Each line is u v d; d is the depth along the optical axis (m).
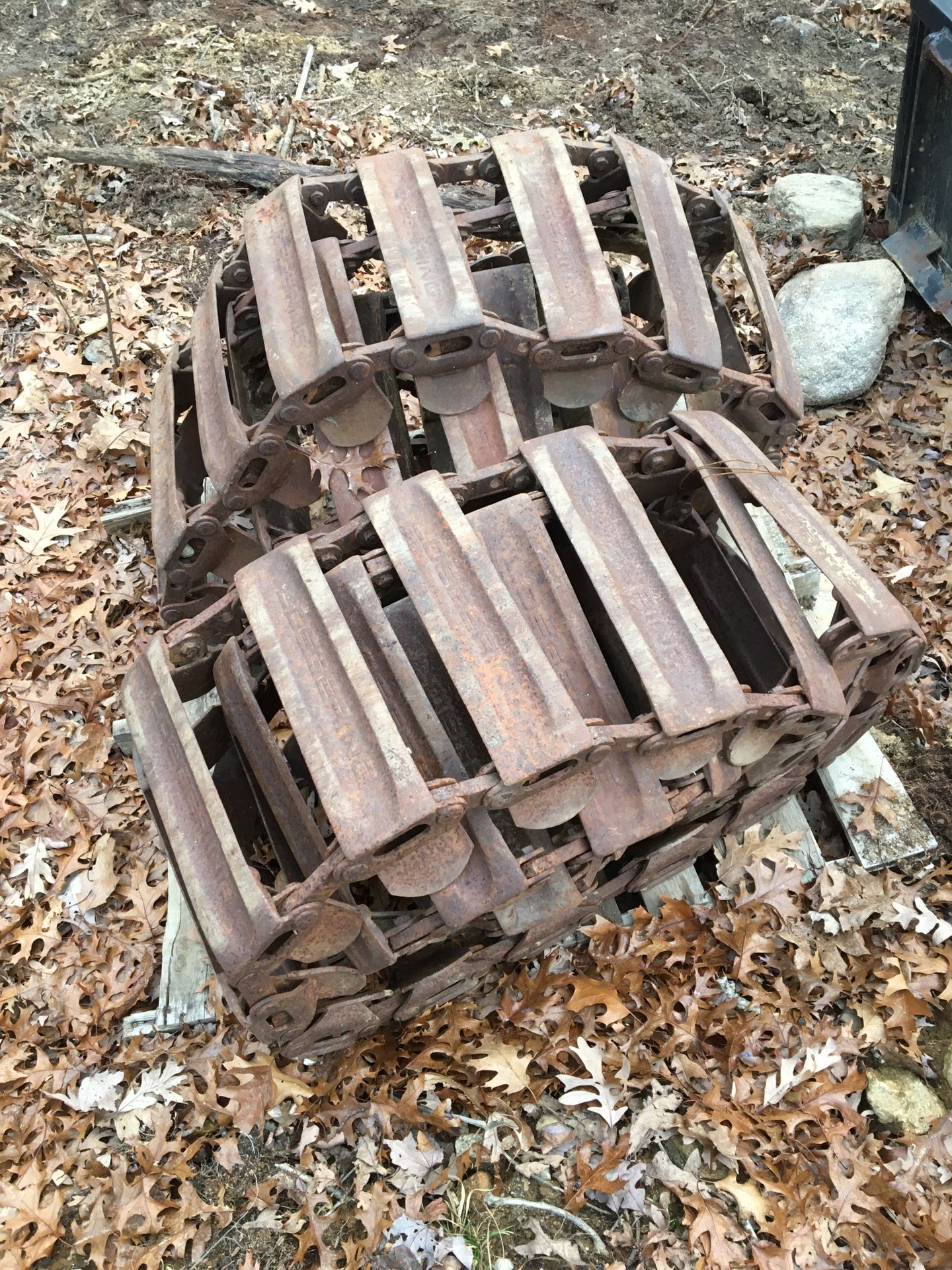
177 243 2.20
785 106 2.58
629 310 1.56
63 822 1.44
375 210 1.23
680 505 1.28
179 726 1.03
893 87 2.66
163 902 1.36
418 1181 1.15
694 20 2.81
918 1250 1.12
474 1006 1.25
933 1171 1.16
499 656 0.98
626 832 1.03
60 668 1.59
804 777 1.27
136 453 1.83
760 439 1.39
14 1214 1.13
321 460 1.24
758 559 1.09
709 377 1.27
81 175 2.28
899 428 1.93
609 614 1.01
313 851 1.02
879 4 2.85
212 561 1.30
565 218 1.24
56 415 1.88
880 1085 1.23
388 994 1.07
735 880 1.31
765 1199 1.13
